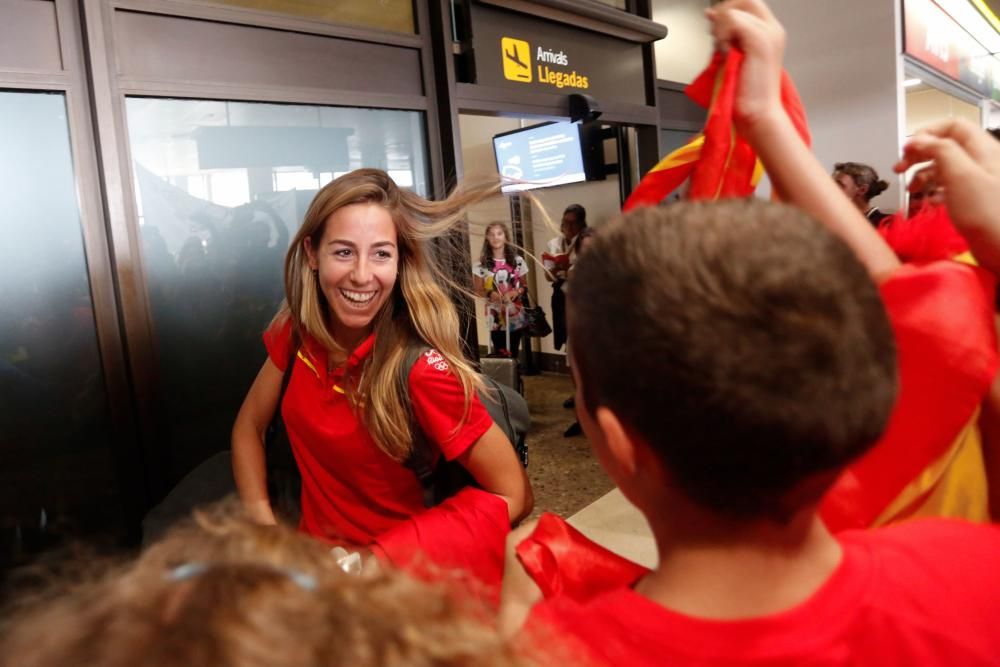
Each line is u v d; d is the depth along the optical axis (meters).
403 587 0.39
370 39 2.69
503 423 1.60
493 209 3.46
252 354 2.52
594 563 0.77
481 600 0.55
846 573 0.52
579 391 0.60
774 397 0.45
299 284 1.55
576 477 4.20
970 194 0.65
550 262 5.61
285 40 2.47
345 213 1.46
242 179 2.45
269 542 0.42
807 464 0.47
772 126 0.71
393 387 1.45
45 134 2.02
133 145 2.20
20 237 2.01
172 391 2.34
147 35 2.15
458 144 2.98
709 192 0.79
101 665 0.31
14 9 1.92
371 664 0.33
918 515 0.69
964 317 0.65
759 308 0.45
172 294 2.32
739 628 0.49
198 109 2.32
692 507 0.51
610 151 6.38
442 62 2.93
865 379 0.47
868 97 4.95
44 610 0.36
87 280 2.10
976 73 7.05
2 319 2.00
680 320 0.46
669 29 4.53
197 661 0.31
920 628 0.51
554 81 3.48
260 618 0.33
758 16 0.75
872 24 4.87
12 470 2.03
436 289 1.54
